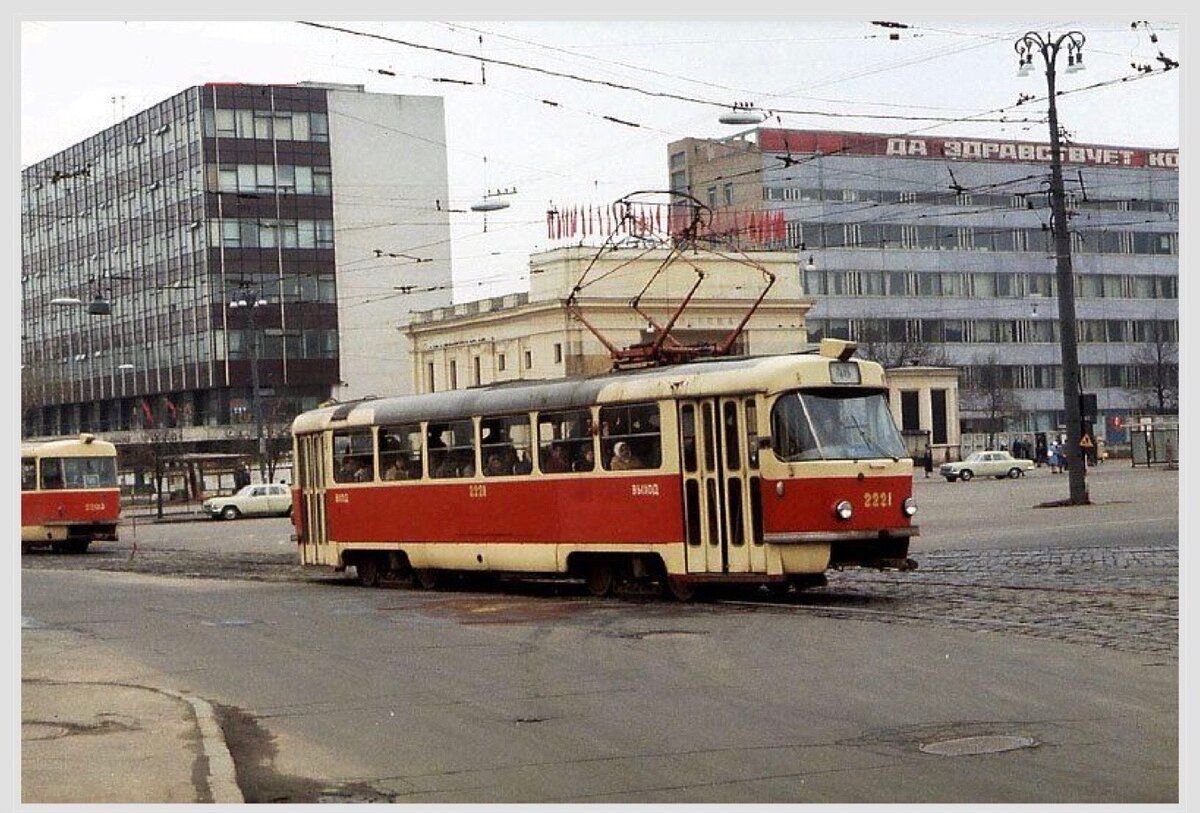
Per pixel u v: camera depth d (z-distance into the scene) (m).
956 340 113.44
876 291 111.00
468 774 10.38
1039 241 116.12
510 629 19.23
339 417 29.20
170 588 29.77
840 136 111.00
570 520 23.80
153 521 71.75
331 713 13.20
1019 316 115.44
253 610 23.67
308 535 30.23
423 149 90.44
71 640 19.92
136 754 11.24
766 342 82.19
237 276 84.94
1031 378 115.75
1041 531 34.12
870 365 21.62
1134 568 23.50
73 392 93.69
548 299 78.69
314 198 87.12
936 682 13.39
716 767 10.26
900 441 21.52
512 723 12.30
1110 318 118.62
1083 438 44.53
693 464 21.75
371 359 89.62
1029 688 12.85
